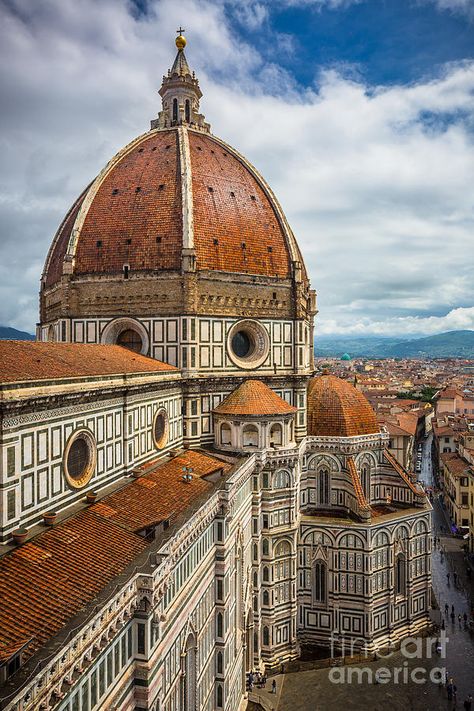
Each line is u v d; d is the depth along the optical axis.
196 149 89.50
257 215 88.75
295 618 77.56
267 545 75.31
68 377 47.06
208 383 79.44
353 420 88.44
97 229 82.94
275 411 77.00
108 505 49.47
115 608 33.00
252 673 71.19
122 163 89.69
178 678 43.66
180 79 100.88
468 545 120.25
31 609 31.92
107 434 54.66
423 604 84.75
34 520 42.31
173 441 73.94
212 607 54.59
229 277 81.94
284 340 87.62
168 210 81.38
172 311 78.25
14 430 39.72
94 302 81.50
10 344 52.03
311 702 66.81
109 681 33.22
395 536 80.94
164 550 39.88
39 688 25.50
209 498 53.25
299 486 82.94
